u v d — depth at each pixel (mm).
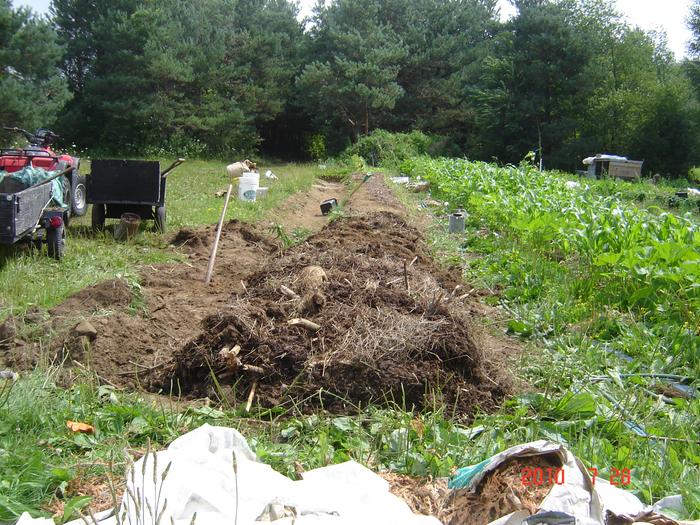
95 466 3859
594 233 8836
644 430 4750
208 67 37844
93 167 10797
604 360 6160
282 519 2779
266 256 10336
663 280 7441
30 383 4625
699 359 6117
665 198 22516
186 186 18922
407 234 10820
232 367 5164
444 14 46688
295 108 47250
